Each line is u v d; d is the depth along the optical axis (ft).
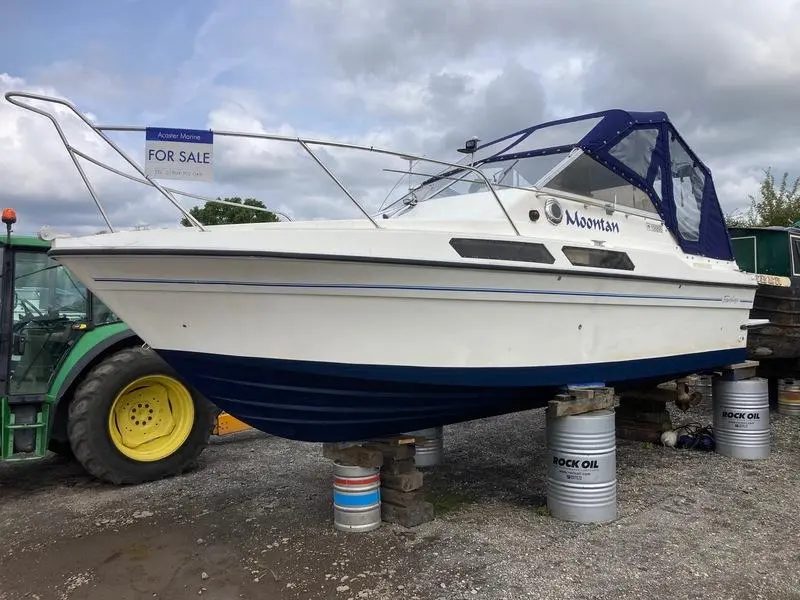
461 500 13.85
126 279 10.25
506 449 18.54
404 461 12.56
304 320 10.34
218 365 10.78
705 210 18.37
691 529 11.98
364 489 11.90
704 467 16.44
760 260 24.90
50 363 15.37
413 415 12.30
